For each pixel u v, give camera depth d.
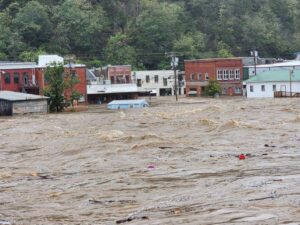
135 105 95.06
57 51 164.38
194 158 32.06
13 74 113.25
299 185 21.77
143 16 173.38
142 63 168.62
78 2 173.88
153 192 23.39
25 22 166.38
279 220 16.55
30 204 22.81
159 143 38.44
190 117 61.94
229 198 20.47
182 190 23.17
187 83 137.50
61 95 97.38
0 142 46.66
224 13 187.12
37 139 47.41
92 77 133.12
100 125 57.94
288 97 108.50
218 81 131.50
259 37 184.75
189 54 170.88
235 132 43.38
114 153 35.56
